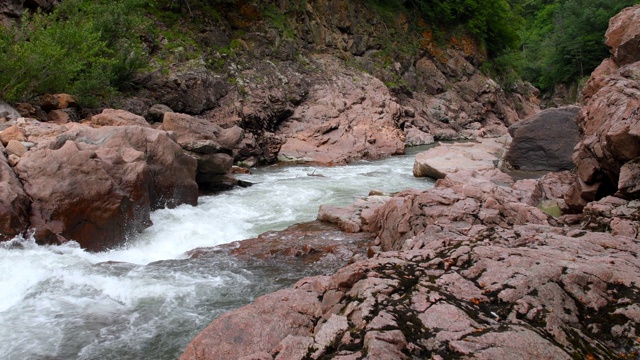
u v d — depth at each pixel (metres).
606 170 8.51
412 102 33.88
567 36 45.97
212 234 9.80
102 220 8.68
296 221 11.01
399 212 8.64
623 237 6.02
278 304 4.75
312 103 25.45
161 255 8.80
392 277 4.82
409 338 3.72
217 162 13.81
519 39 46.78
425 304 4.20
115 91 16.62
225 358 4.05
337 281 4.97
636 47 14.05
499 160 18.33
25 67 12.62
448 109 35.72
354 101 26.66
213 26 24.05
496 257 5.20
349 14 33.25
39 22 14.51
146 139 10.76
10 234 7.67
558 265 4.75
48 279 7.19
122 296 6.75
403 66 35.62
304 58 28.53
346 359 3.48
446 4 38.44
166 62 20.44
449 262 5.19
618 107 9.26
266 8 27.84
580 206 9.38
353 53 33.00
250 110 21.45
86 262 7.86
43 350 5.42
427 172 16.69
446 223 7.76
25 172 8.45
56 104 13.86
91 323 6.03
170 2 23.20
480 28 41.16
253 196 13.32
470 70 39.31
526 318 4.01
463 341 3.59
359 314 4.07
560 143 16.89
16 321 6.04
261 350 4.11
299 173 17.80
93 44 15.86
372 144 23.69
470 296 4.40
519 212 8.33
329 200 13.02
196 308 6.47
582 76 44.94
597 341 3.80
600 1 44.19
